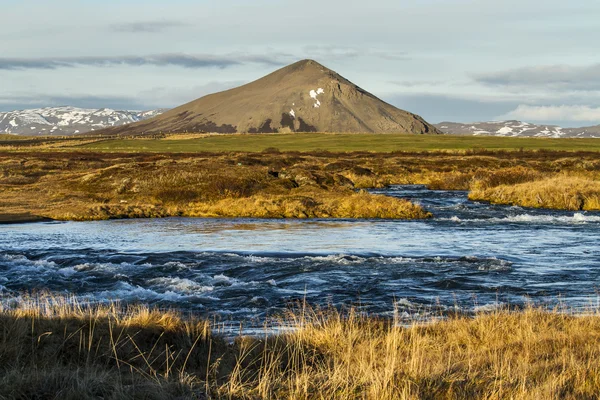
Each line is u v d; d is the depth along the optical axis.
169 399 9.27
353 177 92.69
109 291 23.17
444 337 14.44
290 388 9.82
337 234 40.72
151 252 32.38
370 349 12.30
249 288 23.48
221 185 62.25
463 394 9.49
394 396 9.33
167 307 20.34
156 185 62.97
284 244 35.72
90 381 9.66
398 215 52.03
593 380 10.21
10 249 34.19
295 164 101.25
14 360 10.73
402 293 22.45
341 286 23.70
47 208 55.88
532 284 24.00
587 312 17.88
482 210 56.78
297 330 14.44
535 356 12.18
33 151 168.62
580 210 57.38
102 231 43.00
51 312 14.23
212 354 12.49
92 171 75.62
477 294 22.28
